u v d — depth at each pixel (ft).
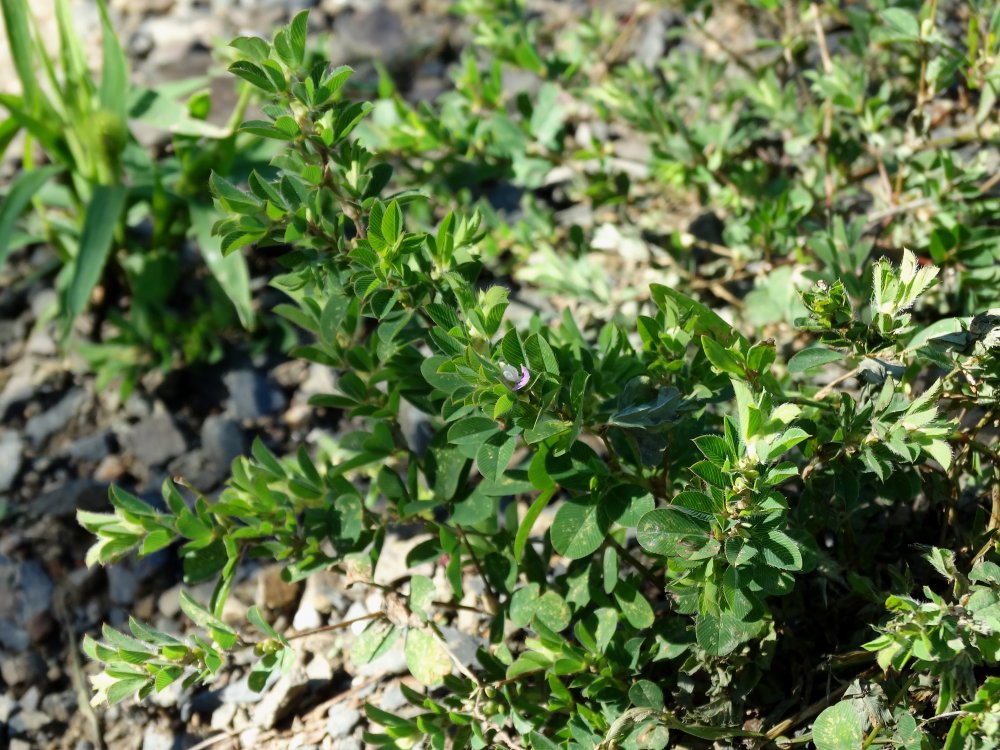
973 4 1.21
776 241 1.28
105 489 1.40
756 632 0.88
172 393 1.50
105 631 0.95
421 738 1.01
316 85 0.93
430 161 1.48
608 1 1.88
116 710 1.22
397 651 1.18
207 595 1.29
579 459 0.92
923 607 0.83
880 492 0.95
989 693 0.82
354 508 1.03
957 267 1.17
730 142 1.41
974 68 1.18
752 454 0.84
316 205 0.95
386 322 0.96
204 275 1.62
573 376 0.90
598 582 1.02
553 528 0.92
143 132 1.78
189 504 1.39
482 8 1.59
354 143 0.98
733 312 1.32
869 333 0.92
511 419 0.89
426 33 1.90
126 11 2.03
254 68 0.92
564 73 1.48
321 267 0.97
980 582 0.94
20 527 1.38
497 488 0.98
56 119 1.51
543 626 0.96
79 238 1.51
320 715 1.17
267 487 1.05
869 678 0.95
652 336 0.96
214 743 1.18
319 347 1.06
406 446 1.08
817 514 0.96
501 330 1.42
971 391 0.96
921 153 1.38
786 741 0.95
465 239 0.99
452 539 1.00
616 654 0.98
